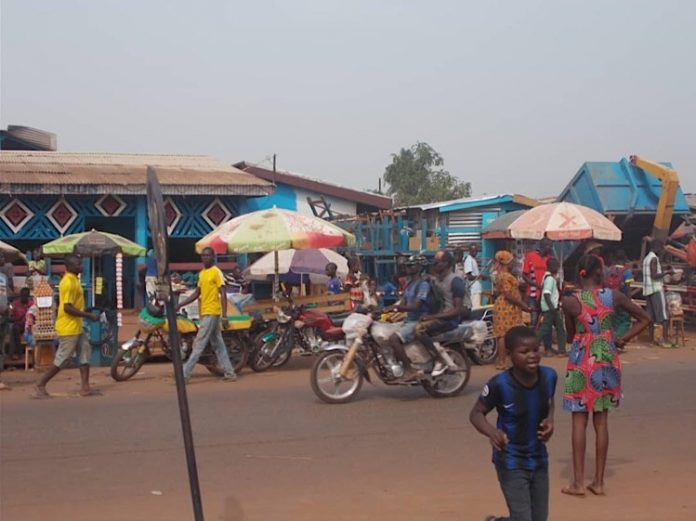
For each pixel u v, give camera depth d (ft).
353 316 33.50
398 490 21.77
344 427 29.01
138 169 69.26
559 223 50.90
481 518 19.53
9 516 19.62
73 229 64.34
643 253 61.57
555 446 26.86
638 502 20.95
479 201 72.33
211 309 38.65
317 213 77.87
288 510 20.11
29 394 35.94
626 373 41.11
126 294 72.08
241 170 75.46
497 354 43.45
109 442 26.84
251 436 27.63
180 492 21.53
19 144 82.02
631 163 64.49
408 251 69.67
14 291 47.32
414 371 33.17
